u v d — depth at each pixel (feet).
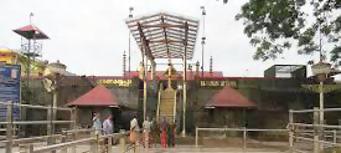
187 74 160.86
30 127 84.74
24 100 131.64
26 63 155.12
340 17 82.79
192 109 141.28
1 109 51.42
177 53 152.25
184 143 109.60
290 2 77.92
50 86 85.30
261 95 140.97
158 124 108.17
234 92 138.62
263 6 77.87
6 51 149.38
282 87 140.26
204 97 143.13
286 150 86.58
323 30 83.87
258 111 139.23
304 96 137.90
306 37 83.61
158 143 104.12
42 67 156.97
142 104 142.72
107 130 72.23
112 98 135.03
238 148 91.09
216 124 137.69
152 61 152.56
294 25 81.56
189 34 127.85
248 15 81.35
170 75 149.38
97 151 42.34
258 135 136.46
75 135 57.26
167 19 120.26
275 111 139.03
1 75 91.50
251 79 142.92
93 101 133.08
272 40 84.48
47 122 49.34
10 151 37.24
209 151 84.23
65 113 123.65
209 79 144.36
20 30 163.84
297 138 55.31
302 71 147.02
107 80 144.56
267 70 161.68
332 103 132.98
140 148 86.69
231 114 137.28
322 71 63.10
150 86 145.69
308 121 131.95
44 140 50.78
